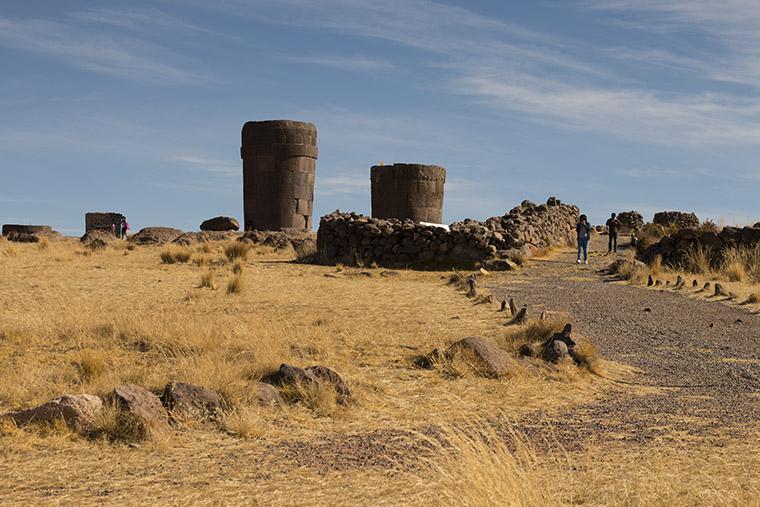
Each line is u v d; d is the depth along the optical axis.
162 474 7.20
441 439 8.55
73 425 8.30
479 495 5.54
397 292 21.67
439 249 30.23
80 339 13.01
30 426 8.29
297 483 6.96
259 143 44.12
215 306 18.20
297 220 44.34
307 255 32.44
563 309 19.22
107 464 7.46
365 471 7.34
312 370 10.39
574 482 6.82
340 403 9.90
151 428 8.29
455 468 6.36
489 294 20.14
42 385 10.12
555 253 35.28
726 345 15.20
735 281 25.12
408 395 10.57
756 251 27.30
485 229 30.39
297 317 16.50
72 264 28.25
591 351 12.75
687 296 22.00
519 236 31.88
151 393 8.88
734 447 8.32
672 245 29.58
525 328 14.52
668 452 8.08
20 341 13.09
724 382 12.10
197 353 12.19
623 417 9.74
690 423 9.47
